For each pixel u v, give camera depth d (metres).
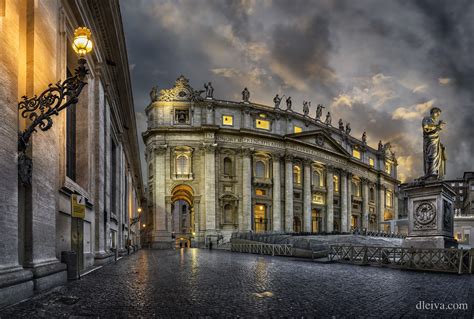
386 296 9.49
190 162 64.75
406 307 8.05
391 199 105.75
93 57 17.73
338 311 7.59
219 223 64.69
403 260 17.50
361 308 7.92
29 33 9.62
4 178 7.61
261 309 7.75
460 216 67.94
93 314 7.06
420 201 17.14
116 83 25.59
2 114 7.60
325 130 79.94
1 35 7.69
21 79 9.30
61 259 11.71
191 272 15.67
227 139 67.06
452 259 15.30
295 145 74.19
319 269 17.66
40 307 7.48
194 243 62.94
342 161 85.50
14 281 7.72
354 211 90.25
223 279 13.15
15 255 8.04
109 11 17.62
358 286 11.43
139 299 8.70
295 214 73.75
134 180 61.03
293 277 13.98
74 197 13.16
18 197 8.70
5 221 7.62
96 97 18.50
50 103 8.77
